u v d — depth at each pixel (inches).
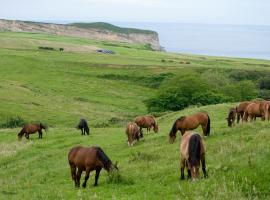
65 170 930.7
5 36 7618.1
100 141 1323.8
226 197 535.2
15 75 4281.5
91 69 5068.9
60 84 4148.6
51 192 713.0
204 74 4672.7
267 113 1059.3
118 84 4517.7
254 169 605.3
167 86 3331.7
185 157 619.8
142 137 1212.5
